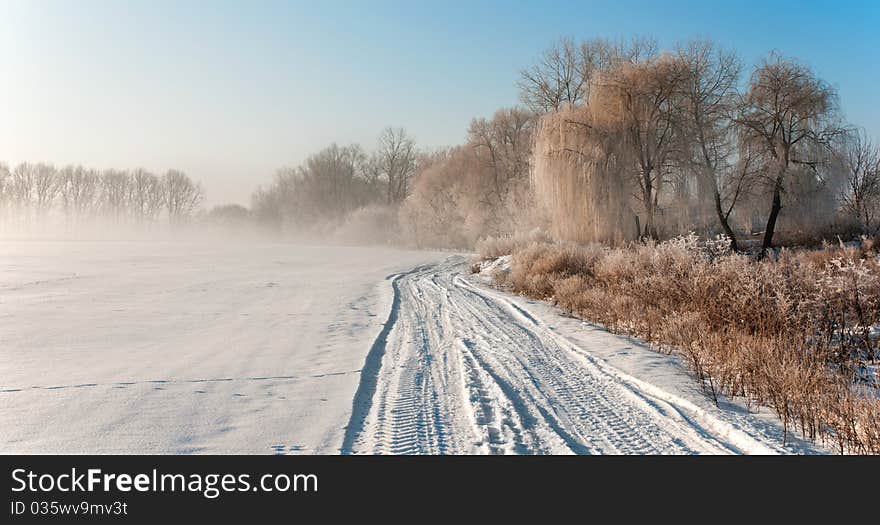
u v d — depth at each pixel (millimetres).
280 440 5398
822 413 5805
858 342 9000
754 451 5191
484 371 8367
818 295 10008
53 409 6285
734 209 33438
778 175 30500
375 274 30094
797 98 30188
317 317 14500
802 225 31906
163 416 6066
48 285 21719
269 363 8953
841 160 30641
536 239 34719
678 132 31922
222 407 6453
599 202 31109
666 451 5223
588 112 32688
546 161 32344
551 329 12461
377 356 9680
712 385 7324
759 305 10336
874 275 10539
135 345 10477
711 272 12703
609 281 17250
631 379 7852
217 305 16703
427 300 18562
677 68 32000
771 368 7000
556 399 6922
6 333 11508
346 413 6254
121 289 20625
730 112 32156
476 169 65125
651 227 32094
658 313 11867
